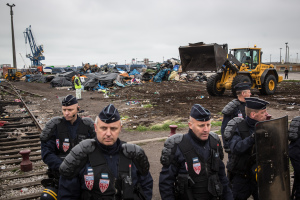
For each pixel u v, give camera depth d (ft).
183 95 57.47
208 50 46.78
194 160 7.75
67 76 94.58
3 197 13.50
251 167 9.25
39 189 14.47
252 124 9.47
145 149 20.98
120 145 6.93
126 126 29.25
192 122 7.86
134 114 36.32
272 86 53.01
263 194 8.36
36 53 291.99
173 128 21.53
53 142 10.32
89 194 6.45
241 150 8.96
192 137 8.01
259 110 9.18
